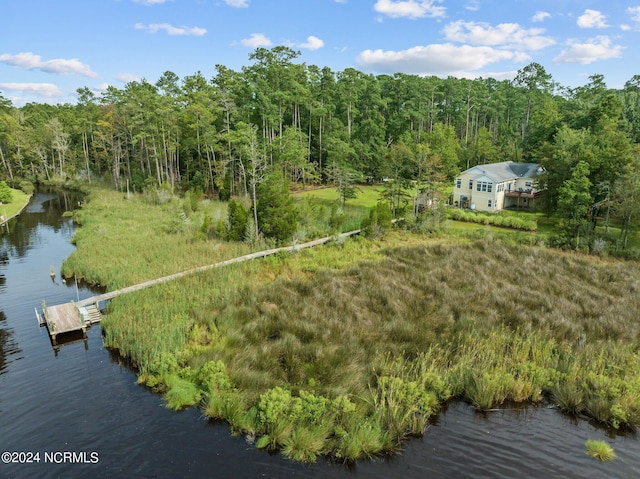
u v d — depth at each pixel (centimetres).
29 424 1216
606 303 2031
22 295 2280
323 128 6631
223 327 1733
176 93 6044
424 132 7162
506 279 2367
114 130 6206
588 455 1093
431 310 1905
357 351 1527
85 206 4750
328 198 5184
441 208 3834
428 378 1338
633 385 1302
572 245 3244
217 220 3562
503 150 6906
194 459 1072
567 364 1448
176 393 1313
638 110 5859
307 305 1925
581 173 3459
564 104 7012
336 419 1178
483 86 8712
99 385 1425
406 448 1117
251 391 1299
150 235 3250
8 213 4681
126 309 1903
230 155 5391
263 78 5928
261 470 1036
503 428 1202
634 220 3244
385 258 2728
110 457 1081
